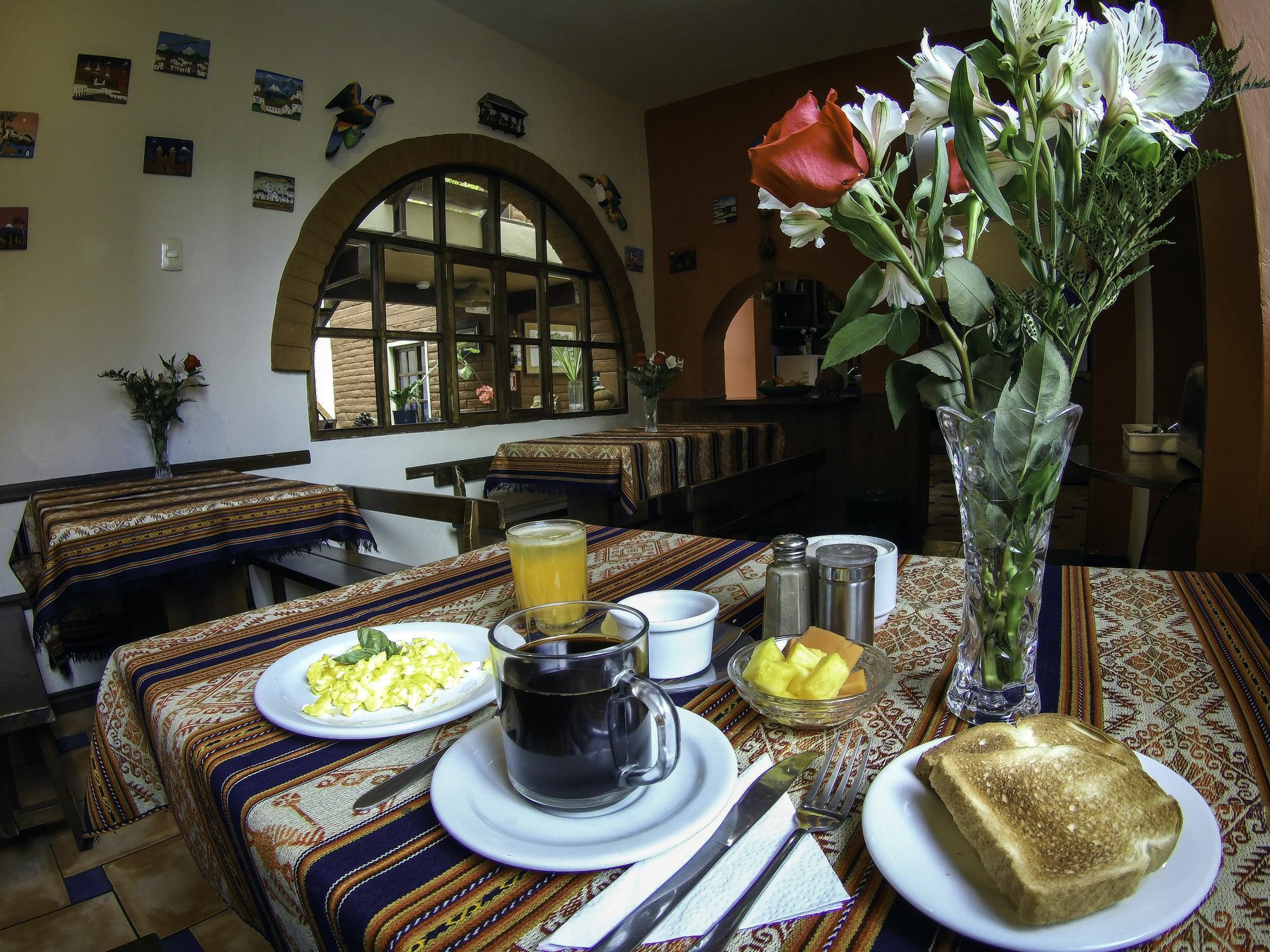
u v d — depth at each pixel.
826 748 0.53
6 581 2.42
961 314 0.50
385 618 0.87
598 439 3.45
